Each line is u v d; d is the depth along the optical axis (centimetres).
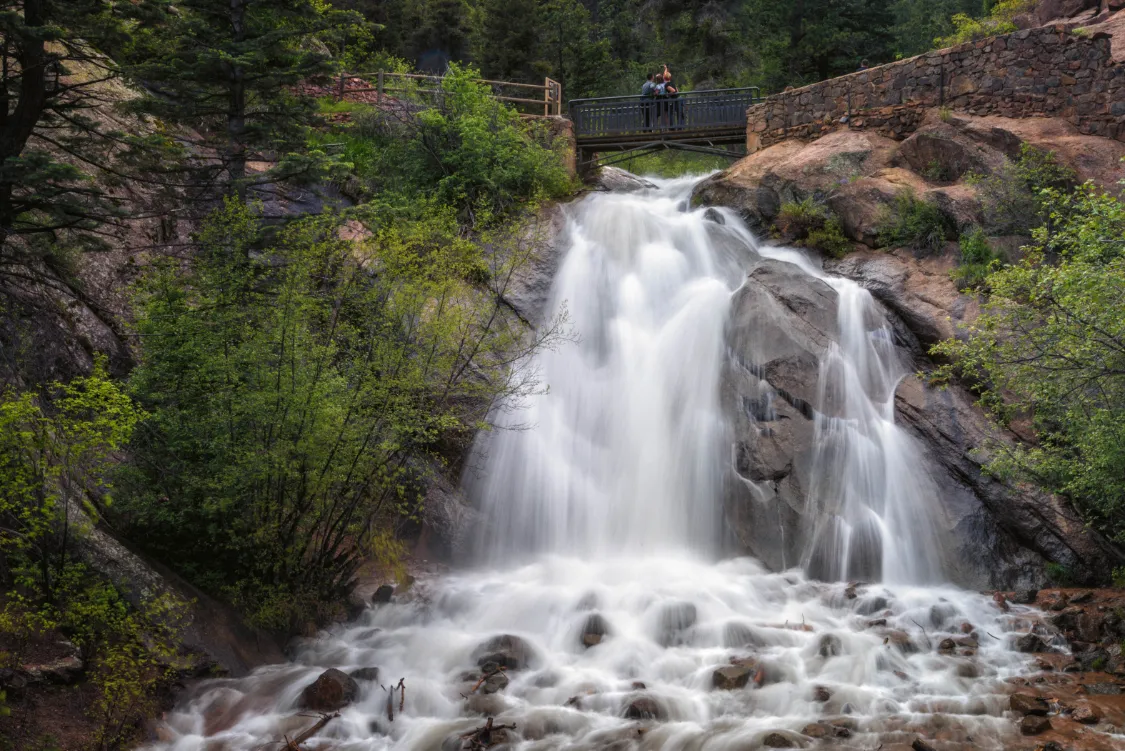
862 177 1834
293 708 916
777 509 1395
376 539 1157
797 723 891
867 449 1437
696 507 1469
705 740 855
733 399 1510
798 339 1529
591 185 2309
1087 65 1755
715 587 1259
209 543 1059
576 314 1733
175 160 1409
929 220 1702
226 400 1020
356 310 1148
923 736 850
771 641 1093
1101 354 1046
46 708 798
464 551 1427
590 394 1633
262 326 1076
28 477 864
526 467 1515
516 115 2147
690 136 2366
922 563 1361
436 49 3822
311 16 1455
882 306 1620
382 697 945
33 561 914
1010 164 1691
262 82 1390
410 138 2041
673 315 1695
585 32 3494
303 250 1130
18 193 1238
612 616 1151
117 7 1153
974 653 1063
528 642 1075
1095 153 1680
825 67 3406
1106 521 1335
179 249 1510
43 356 1173
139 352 1252
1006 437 1410
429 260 1224
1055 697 934
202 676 944
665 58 3953
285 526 1045
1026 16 2236
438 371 1155
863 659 1023
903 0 4653
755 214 1903
